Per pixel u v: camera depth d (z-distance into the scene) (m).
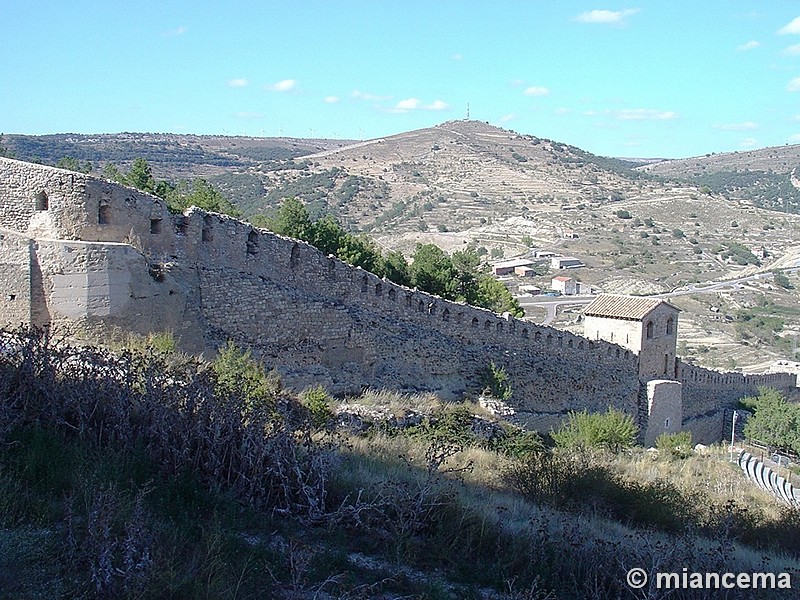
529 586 12.18
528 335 38.38
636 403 46.72
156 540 10.31
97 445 13.39
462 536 13.53
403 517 13.24
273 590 10.09
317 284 29.31
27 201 22.31
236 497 12.91
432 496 14.41
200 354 23.16
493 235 150.38
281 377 26.48
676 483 26.11
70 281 21.39
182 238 24.83
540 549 13.32
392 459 19.19
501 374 35.16
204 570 9.94
